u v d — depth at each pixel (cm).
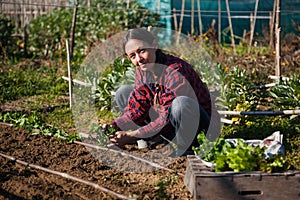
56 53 1070
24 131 557
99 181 420
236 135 521
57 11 1175
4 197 388
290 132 525
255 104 638
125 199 377
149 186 412
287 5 1225
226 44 1152
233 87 627
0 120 604
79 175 432
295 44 1056
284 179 359
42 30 1143
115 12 1125
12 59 1029
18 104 709
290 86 604
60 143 519
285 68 854
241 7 1242
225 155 376
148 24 1148
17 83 826
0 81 821
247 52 999
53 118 634
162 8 1209
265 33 1109
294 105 588
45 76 886
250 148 378
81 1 1166
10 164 458
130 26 1122
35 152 490
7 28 1087
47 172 438
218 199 361
